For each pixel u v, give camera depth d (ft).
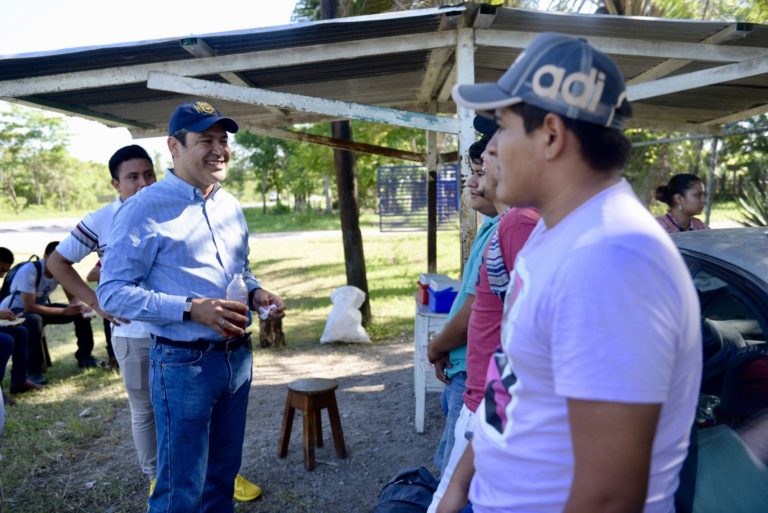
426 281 14.25
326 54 12.16
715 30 11.95
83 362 21.74
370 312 26.07
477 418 4.46
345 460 13.46
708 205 22.56
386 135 50.14
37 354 20.24
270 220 119.96
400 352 22.38
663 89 12.35
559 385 3.31
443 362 8.95
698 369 3.58
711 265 6.53
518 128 3.77
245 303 8.71
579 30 12.06
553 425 3.65
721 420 5.55
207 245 8.73
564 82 3.53
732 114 21.02
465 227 12.60
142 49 11.41
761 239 6.68
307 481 12.56
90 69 12.53
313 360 21.75
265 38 11.46
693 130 22.17
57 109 15.93
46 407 17.67
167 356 8.31
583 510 3.24
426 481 8.58
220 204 9.09
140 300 7.97
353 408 16.80
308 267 48.21
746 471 5.08
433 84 18.37
